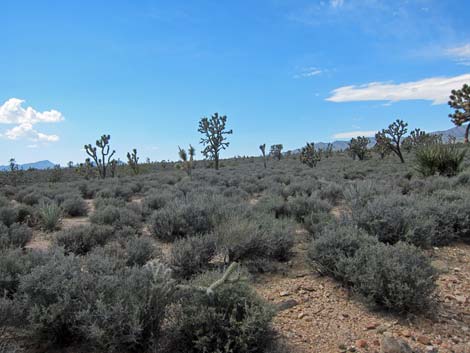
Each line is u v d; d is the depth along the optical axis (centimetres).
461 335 368
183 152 2625
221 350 317
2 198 1281
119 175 3825
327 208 930
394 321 396
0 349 320
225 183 2091
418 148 1880
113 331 309
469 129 1316
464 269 551
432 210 734
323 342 353
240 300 340
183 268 524
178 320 329
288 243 614
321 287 491
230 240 550
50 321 326
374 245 500
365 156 4697
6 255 467
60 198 1501
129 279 351
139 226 890
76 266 387
